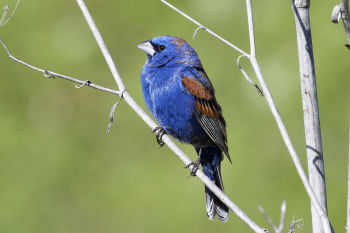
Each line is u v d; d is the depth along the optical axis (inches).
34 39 576.7
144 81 345.4
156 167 501.7
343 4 195.3
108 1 589.0
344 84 506.0
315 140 227.9
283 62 518.0
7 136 521.0
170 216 469.1
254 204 460.1
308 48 227.0
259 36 541.3
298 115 495.5
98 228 479.8
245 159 483.8
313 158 227.8
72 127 533.6
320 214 210.2
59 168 508.4
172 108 337.4
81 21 585.0
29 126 533.0
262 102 504.4
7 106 547.2
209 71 533.6
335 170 472.4
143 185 491.8
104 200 490.3
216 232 454.0
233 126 502.9
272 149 485.1
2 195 489.4
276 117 224.2
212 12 560.4
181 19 567.2
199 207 465.7
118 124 531.2
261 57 528.1
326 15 539.5
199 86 336.2
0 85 555.5
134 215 478.0
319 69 515.5
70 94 552.4
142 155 513.0
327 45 525.3
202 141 341.7
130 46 569.9
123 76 554.6
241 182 473.7
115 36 575.5
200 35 554.6
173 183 485.1
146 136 518.9
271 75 513.7
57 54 569.9
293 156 217.9
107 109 540.7
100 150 522.0
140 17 580.1
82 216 485.1
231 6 555.5
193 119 337.4
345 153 476.4
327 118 494.6
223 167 482.6
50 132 528.7
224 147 337.1
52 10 590.6
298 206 450.9
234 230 449.1
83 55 568.1
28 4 588.4
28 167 506.0
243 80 518.0
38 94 553.0
